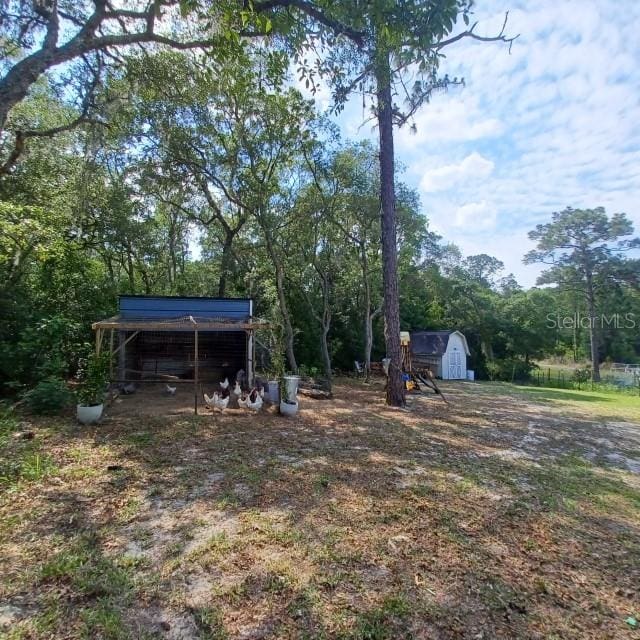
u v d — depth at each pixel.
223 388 10.16
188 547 3.20
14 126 10.42
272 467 5.18
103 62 8.58
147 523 3.58
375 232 17.75
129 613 2.44
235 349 13.36
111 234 15.05
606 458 6.62
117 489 4.30
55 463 4.96
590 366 38.47
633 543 3.67
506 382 25.02
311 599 2.62
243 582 2.78
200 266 21.36
